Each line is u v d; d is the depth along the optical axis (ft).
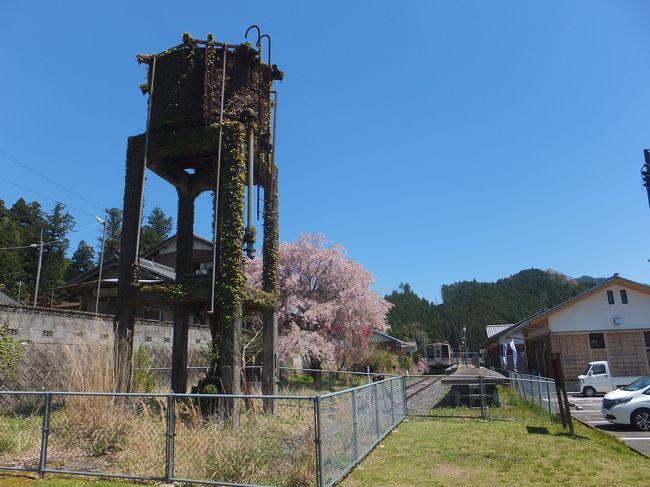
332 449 21.02
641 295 99.81
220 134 37.96
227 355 34.94
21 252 187.62
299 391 56.13
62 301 110.73
